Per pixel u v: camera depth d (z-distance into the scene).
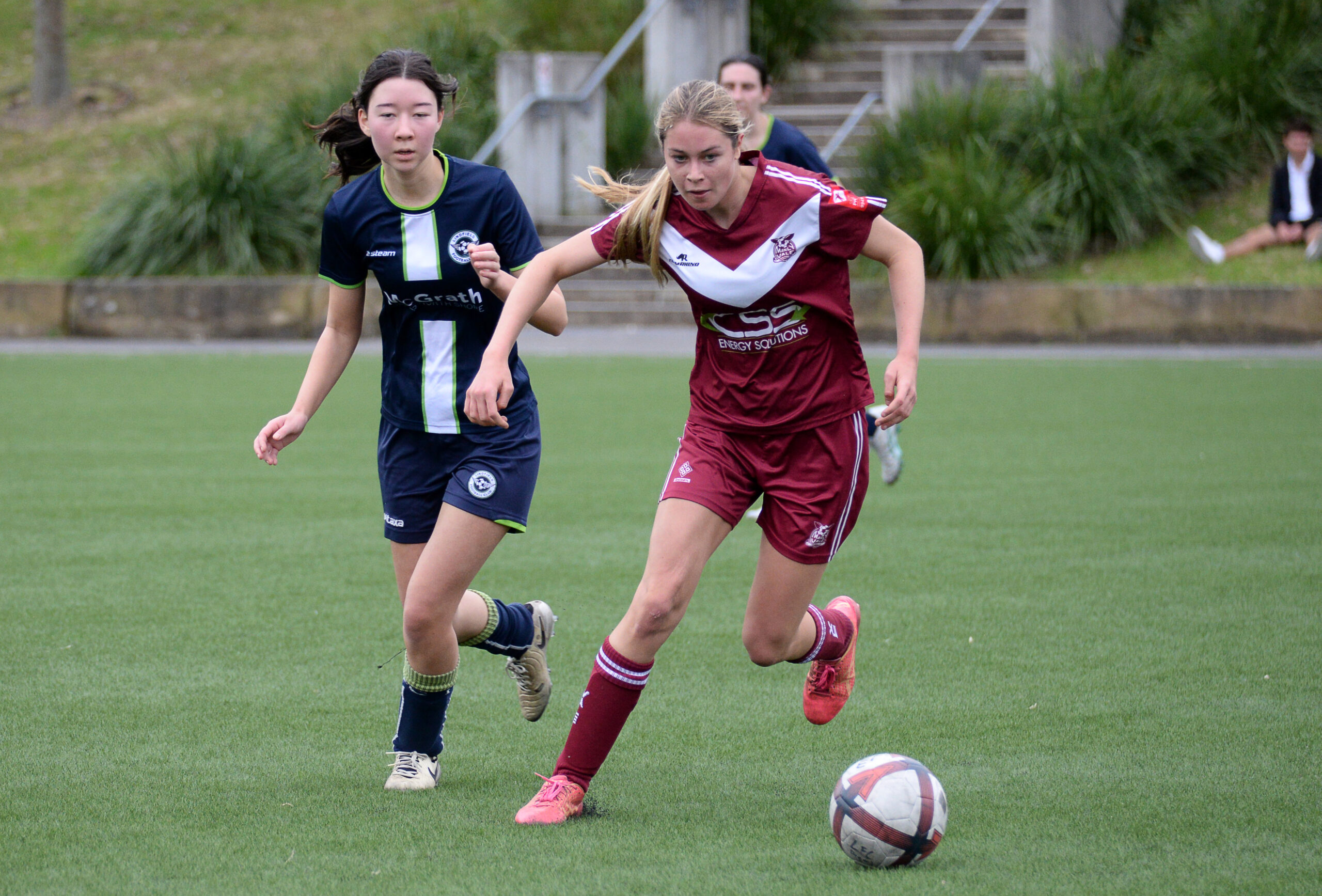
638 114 71.62
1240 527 26.42
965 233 60.31
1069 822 12.79
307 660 18.56
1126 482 31.03
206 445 36.91
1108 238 63.94
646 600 13.03
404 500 14.63
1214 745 14.99
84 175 78.81
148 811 13.21
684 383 49.00
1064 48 71.62
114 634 19.72
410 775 13.98
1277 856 11.91
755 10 76.19
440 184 14.05
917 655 18.69
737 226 12.92
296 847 12.26
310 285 63.84
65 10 87.88
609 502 29.48
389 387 14.56
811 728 15.87
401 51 13.81
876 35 79.25
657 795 13.77
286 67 90.00
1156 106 64.50
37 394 46.50
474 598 14.91
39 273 68.19
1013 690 17.12
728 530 13.64
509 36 79.44
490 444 14.21
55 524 27.22
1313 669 17.81
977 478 31.89
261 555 24.70
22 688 17.22
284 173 67.44
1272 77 65.44
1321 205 60.19
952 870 11.63
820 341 13.33
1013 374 50.41
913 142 64.56
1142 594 21.72
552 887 11.32
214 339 63.84
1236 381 47.84
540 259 13.27
